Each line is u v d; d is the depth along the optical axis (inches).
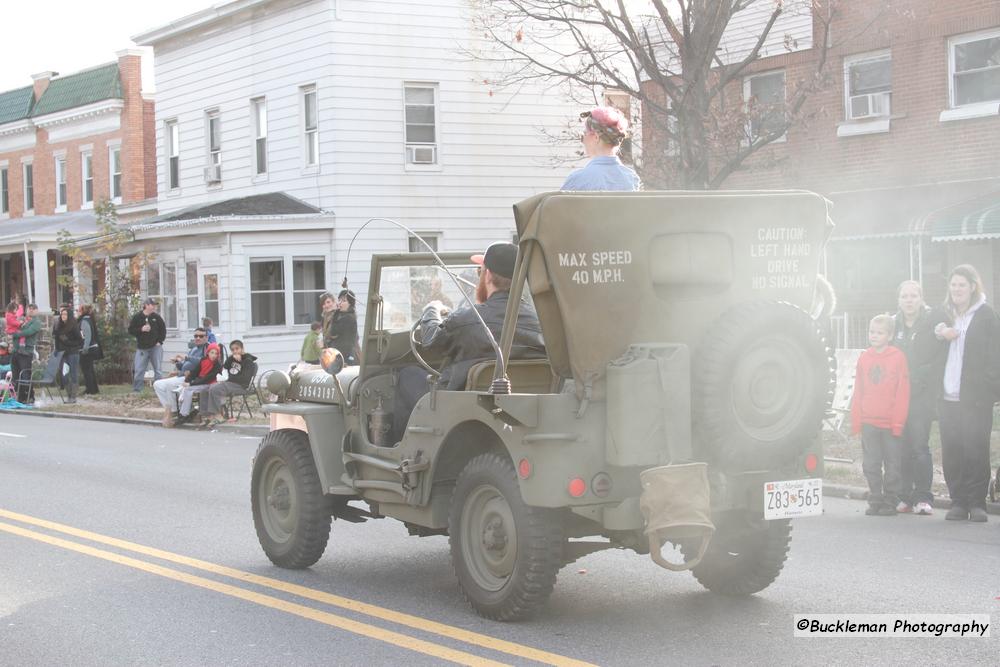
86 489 483.5
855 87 874.1
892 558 328.2
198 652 243.8
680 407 235.1
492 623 259.6
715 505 242.5
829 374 249.6
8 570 327.3
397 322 308.8
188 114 1263.5
